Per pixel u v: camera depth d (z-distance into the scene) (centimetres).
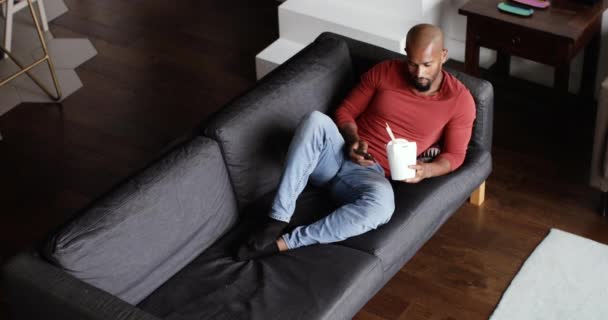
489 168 300
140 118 389
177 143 274
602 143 301
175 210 255
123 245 242
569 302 282
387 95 289
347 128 291
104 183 350
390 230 266
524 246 307
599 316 276
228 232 278
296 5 407
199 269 260
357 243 263
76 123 387
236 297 246
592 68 366
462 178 286
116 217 241
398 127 290
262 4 477
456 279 296
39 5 447
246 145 274
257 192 282
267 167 283
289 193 267
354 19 392
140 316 217
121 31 457
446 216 295
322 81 300
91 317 219
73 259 232
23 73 421
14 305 238
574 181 335
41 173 357
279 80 291
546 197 329
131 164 360
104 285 240
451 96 283
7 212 337
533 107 379
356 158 281
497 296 288
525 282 291
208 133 270
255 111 278
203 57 433
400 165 270
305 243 264
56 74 422
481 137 298
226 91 406
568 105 372
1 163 363
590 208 322
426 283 295
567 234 309
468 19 347
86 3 483
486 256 304
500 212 324
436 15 395
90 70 425
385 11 395
